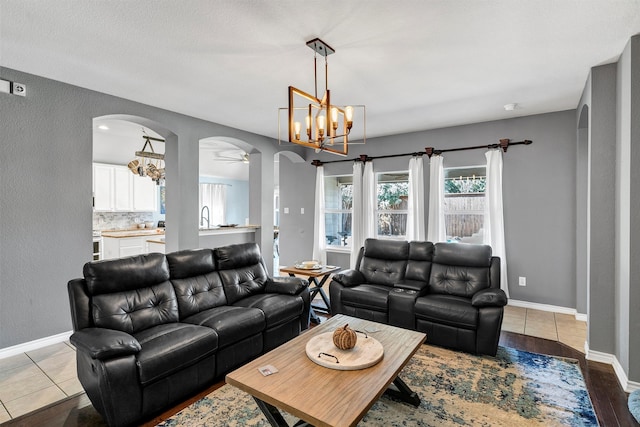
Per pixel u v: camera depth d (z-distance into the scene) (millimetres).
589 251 2938
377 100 3836
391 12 2104
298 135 2492
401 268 3986
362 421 2068
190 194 4539
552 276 4320
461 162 4930
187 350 2262
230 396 2367
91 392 2051
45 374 2670
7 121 2969
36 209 3145
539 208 4387
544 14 2125
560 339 3387
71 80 3248
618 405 2252
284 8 2062
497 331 2912
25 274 3082
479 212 4871
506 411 2172
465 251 3695
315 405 1530
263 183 5742
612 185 2818
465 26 2270
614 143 2814
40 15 2135
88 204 3488
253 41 2477
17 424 2061
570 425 2035
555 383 2514
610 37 2412
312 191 6543
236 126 5082
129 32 2354
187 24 2246
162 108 4168
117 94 3645
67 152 3334
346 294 3713
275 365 1914
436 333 3186
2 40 2463
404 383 2285
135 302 2609
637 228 2402
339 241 6355
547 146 4328
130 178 7121
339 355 1996
